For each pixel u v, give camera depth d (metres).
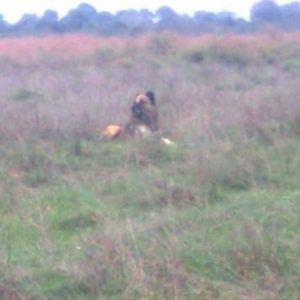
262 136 16.62
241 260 10.34
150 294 9.74
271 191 13.33
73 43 43.66
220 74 31.73
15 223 12.12
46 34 58.97
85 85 26.86
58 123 17.73
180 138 17.20
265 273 10.14
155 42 42.56
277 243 10.48
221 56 39.16
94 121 18.34
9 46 43.12
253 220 11.17
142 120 18.28
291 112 17.80
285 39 42.16
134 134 17.91
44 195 13.38
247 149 15.20
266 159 14.65
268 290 9.88
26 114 18.31
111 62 38.56
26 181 14.43
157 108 19.20
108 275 10.00
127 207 12.91
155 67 34.78
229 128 16.80
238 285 10.04
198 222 11.58
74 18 68.56
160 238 10.72
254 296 9.73
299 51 40.28
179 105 20.58
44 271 10.25
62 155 15.86
